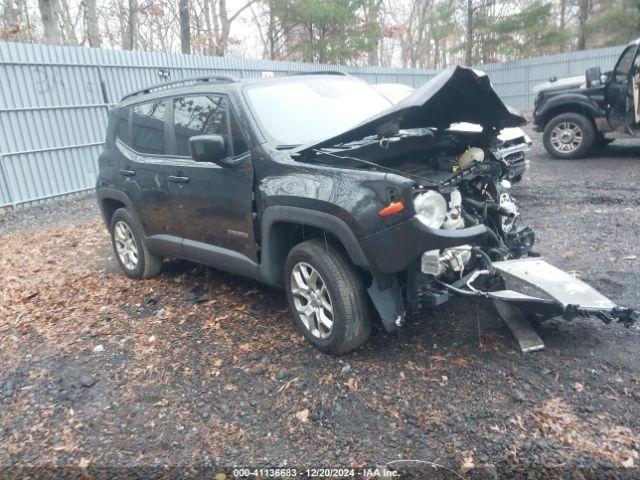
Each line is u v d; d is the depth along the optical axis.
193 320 4.57
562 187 8.43
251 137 4.03
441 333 3.94
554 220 6.78
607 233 6.06
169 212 4.93
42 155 11.50
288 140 4.06
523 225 6.67
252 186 4.00
